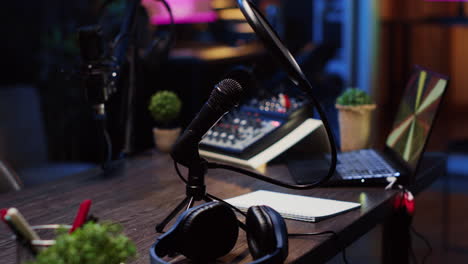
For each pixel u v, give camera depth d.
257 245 1.00
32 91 3.29
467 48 6.58
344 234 1.20
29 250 0.82
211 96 1.15
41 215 1.33
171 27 2.00
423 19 5.27
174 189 1.51
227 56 4.09
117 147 1.99
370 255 2.96
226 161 1.72
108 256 0.77
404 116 1.70
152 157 1.86
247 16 1.05
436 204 3.78
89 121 4.20
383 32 4.81
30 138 3.21
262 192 1.44
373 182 1.50
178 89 3.76
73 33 4.57
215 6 5.34
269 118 1.80
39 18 5.05
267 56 4.33
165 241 1.01
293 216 1.25
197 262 1.03
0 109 3.12
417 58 5.59
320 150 1.74
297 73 1.07
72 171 3.05
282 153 1.70
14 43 5.09
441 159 1.76
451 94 6.72
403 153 1.60
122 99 1.93
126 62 1.91
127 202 1.41
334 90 4.19
